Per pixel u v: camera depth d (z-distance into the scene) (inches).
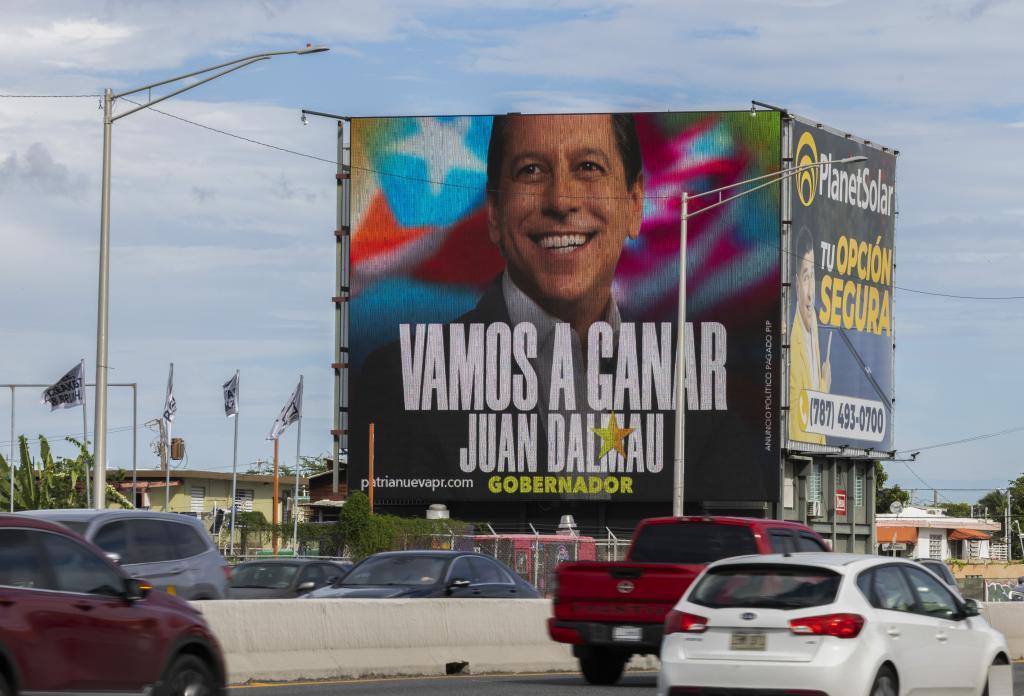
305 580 1146.0
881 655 523.8
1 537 453.1
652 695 711.7
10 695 435.8
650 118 2576.3
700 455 2539.4
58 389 2303.2
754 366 2544.3
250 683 730.2
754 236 2556.6
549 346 2559.1
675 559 775.1
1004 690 613.0
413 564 918.4
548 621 767.7
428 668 828.0
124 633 480.7
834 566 537.0
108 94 1263.5
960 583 1973.4
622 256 2564.0
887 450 2842.0
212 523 2517.2
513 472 2554.1
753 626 528.1
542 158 2583.7
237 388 2443.4
